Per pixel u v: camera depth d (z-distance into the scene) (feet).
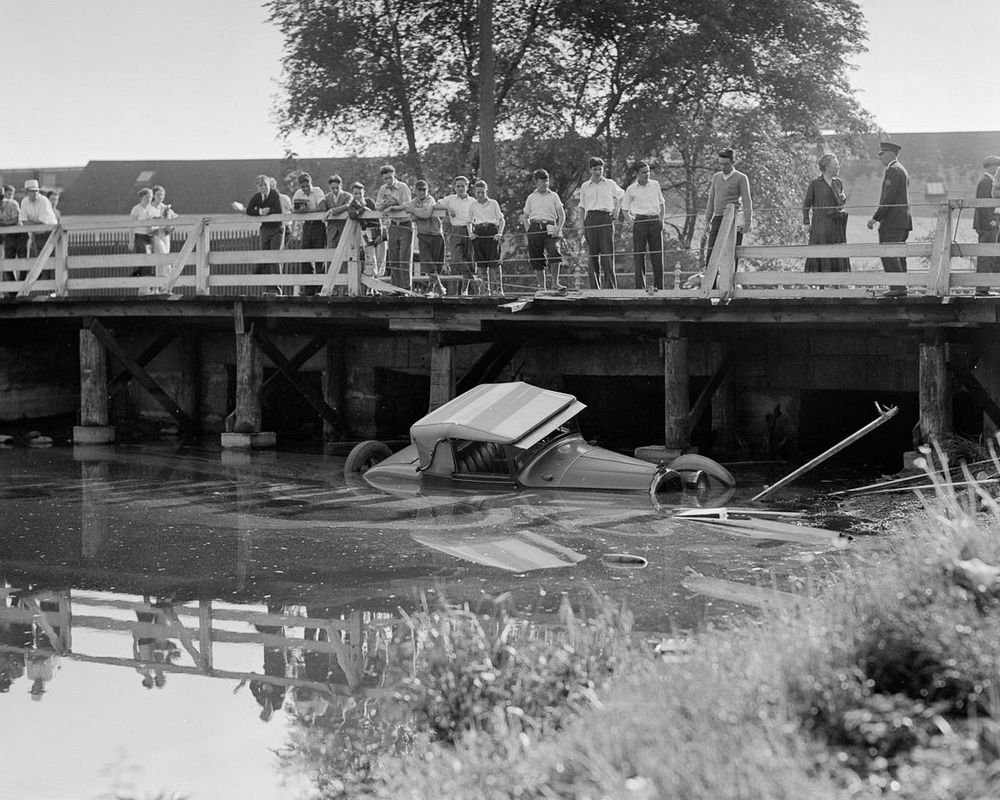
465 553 34.73
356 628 27.86
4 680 25.02
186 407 71.00
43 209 71.67
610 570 32.07
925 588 19.70
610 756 15.29
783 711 15.94
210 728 21.95
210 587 31.86
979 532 21.90
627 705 16.63
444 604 23.70
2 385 71.77
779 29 113.29
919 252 44.75
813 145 123.03
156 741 21.43
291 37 117.60
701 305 48.67
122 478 50.67
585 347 58.70
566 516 39.83
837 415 58.03
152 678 24.91
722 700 16.06
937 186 189.57
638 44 111.34
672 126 110.11
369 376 64.64
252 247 73.26
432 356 55.67
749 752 14.25
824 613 19.93
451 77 117.60
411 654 23.65
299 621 28.60
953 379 49.55
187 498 45.21
